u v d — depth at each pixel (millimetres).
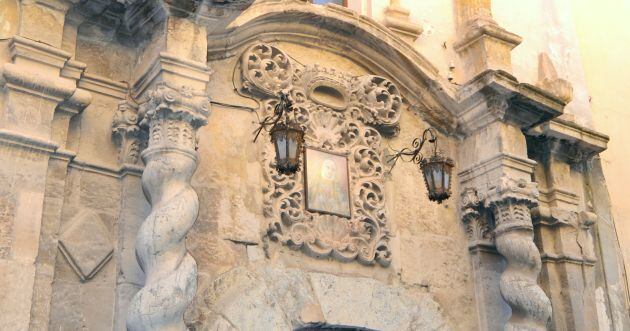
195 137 6477
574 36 10812
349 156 7754
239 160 7137
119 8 6742
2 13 6375
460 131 8656
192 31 6699
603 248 9617
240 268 6738
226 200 6926
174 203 6020
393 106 8242
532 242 8016
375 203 7719
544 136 9117
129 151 6586
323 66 8070
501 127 8305
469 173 8430
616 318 9328
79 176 6414
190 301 5871
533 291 7699
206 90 7168
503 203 8055
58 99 6277
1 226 5773
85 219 6297
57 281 6035
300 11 7633
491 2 10172
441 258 8031
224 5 6688
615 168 10570
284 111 7320
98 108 6688
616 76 11320
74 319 6020
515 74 9930
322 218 7363
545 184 9180
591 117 10398
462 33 9258
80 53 6750
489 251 8242
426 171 7367
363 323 7172
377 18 9000
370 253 7492
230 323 6492
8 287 5660
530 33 10375
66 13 6586
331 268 7262
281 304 6801
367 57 8312
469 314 7977
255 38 7590
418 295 7672
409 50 8281
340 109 7875
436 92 8445
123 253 6293
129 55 6988
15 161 5973
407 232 7906
